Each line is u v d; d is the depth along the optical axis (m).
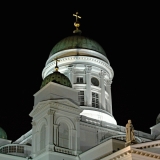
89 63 83.06
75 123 65.94
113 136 68.31
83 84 81.06
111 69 86.31
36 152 64.44
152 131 76.25
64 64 83.06
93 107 79.19
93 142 68.50
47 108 64.62
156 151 54.66
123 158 53.47
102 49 87.62
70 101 66.12
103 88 82.38
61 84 67.44
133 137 55.06
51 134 62.44
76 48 84.00
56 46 87.06
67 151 62.78
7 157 65.00
